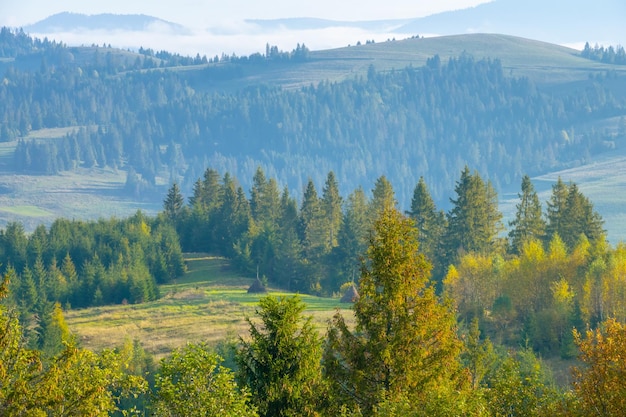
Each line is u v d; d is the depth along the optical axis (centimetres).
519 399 4703
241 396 4303
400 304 5162
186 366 4212
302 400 5000
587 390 4253
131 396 9144
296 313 5109
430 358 5128
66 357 3678
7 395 3462
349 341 5244
